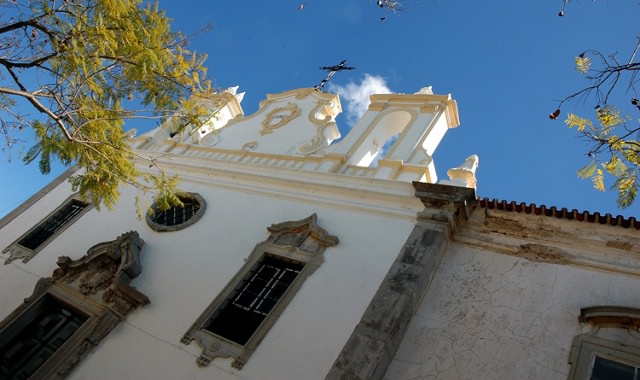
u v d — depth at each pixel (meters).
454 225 9.90
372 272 9.38
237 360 8.72
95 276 11.33
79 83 9.00
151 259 11.70
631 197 6.41
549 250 9.09
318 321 8.90
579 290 8.36
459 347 8.17
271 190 12.45
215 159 14.53
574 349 7.56
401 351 8.38
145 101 10.38
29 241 14.36
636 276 8.23
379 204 10.83
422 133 13.00
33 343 10.73
